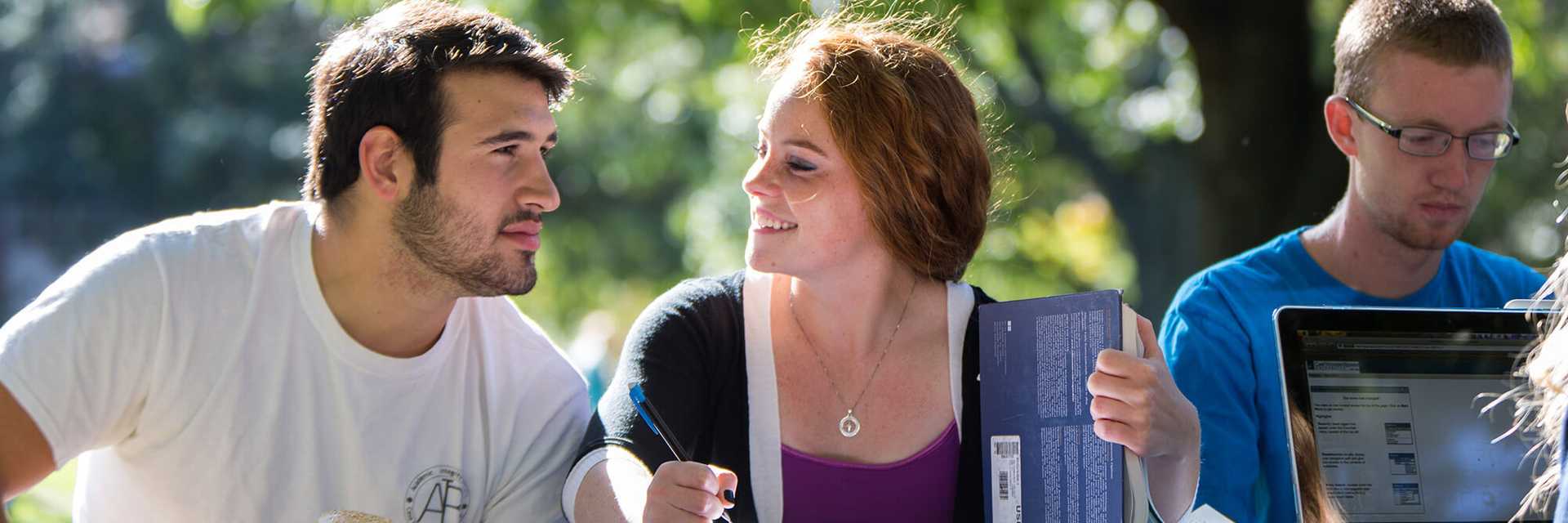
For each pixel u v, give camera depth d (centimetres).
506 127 228
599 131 1518
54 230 2239
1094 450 206
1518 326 231
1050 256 1109
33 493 333
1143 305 1323
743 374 233
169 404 226
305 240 235
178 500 228
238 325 229
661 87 1206
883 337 237
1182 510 215
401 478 234
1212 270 273
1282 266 271
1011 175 279
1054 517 210
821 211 226
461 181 227
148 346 224
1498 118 254
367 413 233
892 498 227
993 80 992
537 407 247
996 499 218
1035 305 218
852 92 224
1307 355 225
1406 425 224
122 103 2119
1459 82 250
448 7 238
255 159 1986
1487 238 1012
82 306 220
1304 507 220
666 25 830
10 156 2150
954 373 231
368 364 232
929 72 232
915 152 226
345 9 722
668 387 226
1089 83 1055
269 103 2042
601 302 1627
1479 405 228
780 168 227
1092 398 208
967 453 226
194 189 2036
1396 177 255
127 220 2205
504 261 232
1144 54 1096
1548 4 948
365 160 228
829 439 231
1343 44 266
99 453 234
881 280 234
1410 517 222
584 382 256
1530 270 285
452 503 238
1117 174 1187
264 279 233
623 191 1684
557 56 240
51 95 2131
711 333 235
